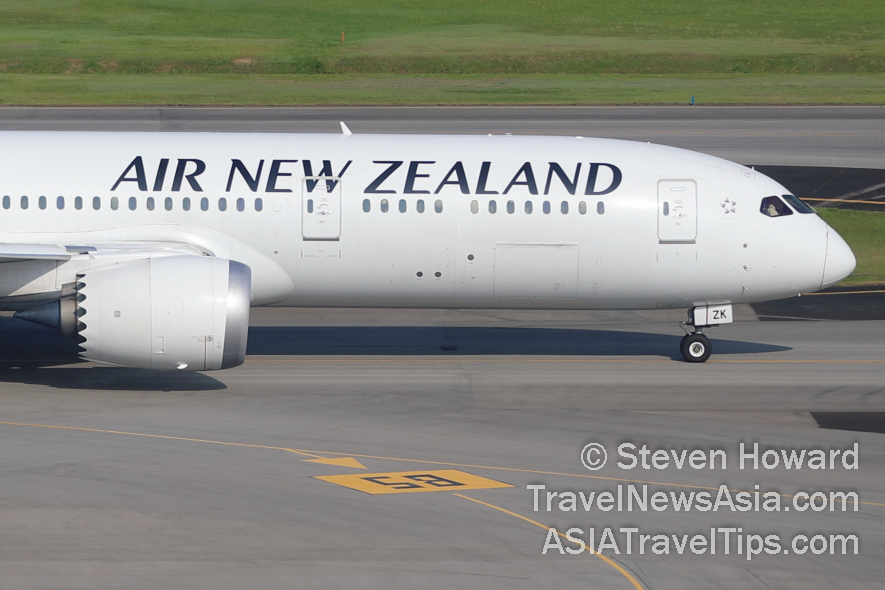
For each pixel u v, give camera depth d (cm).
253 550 5575
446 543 5747
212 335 8656
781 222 10100
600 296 10225
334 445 7500
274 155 9881
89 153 9788
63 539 5641
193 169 9725
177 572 5272
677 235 9981
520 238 9875
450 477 6850
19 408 8269
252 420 8100
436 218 9794
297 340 11275
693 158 10262
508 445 7600
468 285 10038
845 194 18862
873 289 14412
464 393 9150
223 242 9662
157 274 8669
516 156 10075
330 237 9738
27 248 8731
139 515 6022
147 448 7288
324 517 6072
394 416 8331
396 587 5181
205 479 6669
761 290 10250
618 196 9931
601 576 5394
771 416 8569
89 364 9919
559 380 9700
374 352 10794
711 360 10669
